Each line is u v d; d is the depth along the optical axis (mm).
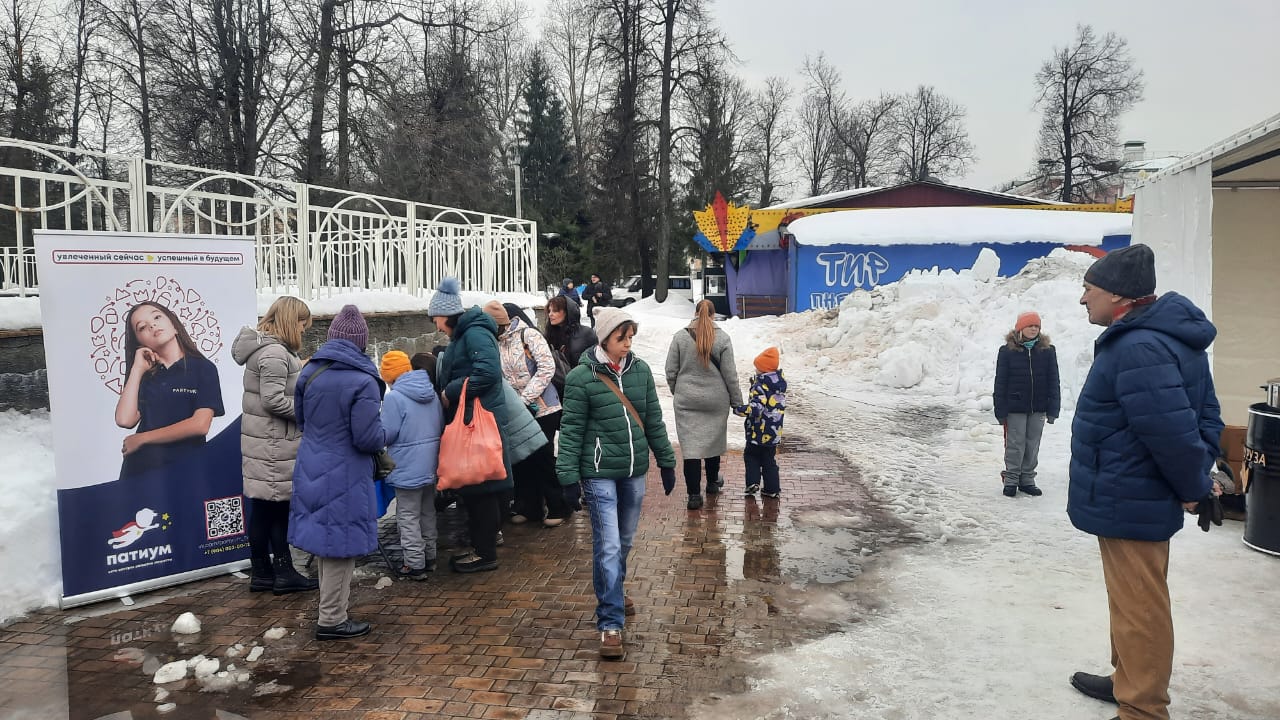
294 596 4707
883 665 3768
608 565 3916
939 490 7043
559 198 44938
